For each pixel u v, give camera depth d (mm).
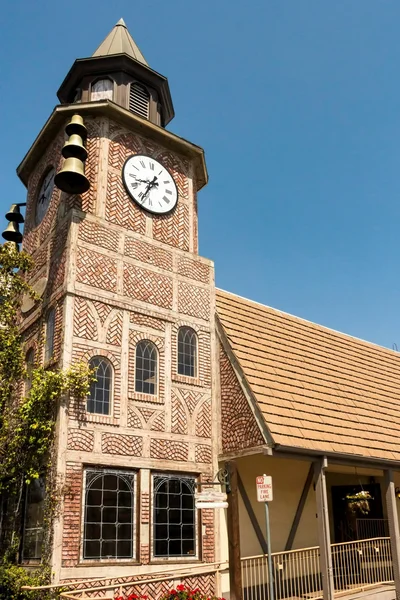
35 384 11188
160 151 15047
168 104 16609
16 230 16297
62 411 10859
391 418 16453
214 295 14703
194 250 14930
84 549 10430
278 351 15273
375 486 17734
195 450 12695
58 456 10570
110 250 12859
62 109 14047
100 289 12352
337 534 17359
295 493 14922
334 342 18594
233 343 13922
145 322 12906
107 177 13570
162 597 9930
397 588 13484
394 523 14219
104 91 15367
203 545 12086
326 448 12852
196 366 13586
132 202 13805
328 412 14250
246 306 16062
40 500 11031
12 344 12719
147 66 15656
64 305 11766
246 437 12461
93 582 10180
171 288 13750
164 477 12047
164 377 12773
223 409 13289
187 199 15258
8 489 11875
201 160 15797
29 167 16125
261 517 13812
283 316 17359
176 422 12602
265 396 12898
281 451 12109
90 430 11156
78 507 10547
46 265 13312
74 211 12516
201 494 11039
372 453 14031
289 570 13883
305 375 15148
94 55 16281
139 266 13281
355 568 13570
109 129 14070
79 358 11539
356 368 17938
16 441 11289
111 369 12000
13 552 11133
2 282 13227
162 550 11484
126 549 11000
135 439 11789
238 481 13570
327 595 11789
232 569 11484
